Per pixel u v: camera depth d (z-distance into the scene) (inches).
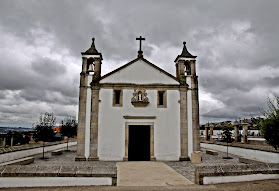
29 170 329.7
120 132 699.4
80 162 647.8
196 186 341.7
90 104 707.4
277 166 385.4
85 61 734.5
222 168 363.9
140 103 709.9
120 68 737.0
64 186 326.3
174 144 706.8
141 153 702.5
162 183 389.7
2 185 319.9
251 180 365.7
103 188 318.7
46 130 930.7
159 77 741.9
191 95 740.7
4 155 586.6
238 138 1201.4
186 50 780.0
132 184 380.2
